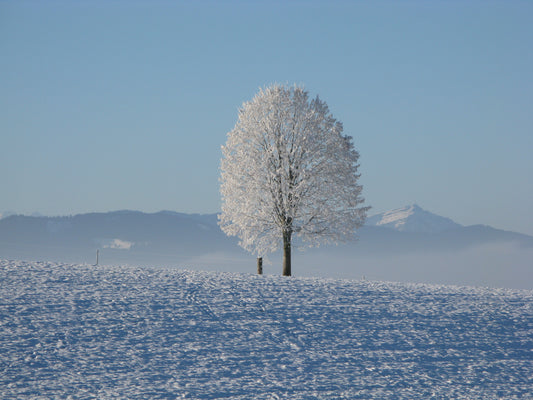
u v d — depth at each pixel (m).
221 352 55.91
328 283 87.75
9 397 43.09
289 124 110.62
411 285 92.62
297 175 109.44
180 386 46.94
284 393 46.69
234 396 45.44
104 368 50.16
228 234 112.06
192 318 65.06
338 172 109.44
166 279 82.56
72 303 66.75
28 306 64.50
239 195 109.94
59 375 48.03
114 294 71.81
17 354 51.91
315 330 63.94
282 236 110.44
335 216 108.62
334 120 113.25
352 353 57.75
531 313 75.31
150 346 56.09
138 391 45.38
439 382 51.28
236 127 113.25
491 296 84.75
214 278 86.06
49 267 86.81
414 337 63.59
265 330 62.94
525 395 49.06
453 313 73.31
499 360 58.34
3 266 84.69
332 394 47.03
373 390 48.47
